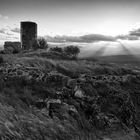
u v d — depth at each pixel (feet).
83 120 36.81
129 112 47.06
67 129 31.12
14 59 73.77
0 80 40.34
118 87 58.85
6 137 21.67
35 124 27.78
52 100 37.55
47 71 57.72
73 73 68.59
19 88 39.19
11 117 26.40
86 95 45.34
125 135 38.32
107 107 44.96
